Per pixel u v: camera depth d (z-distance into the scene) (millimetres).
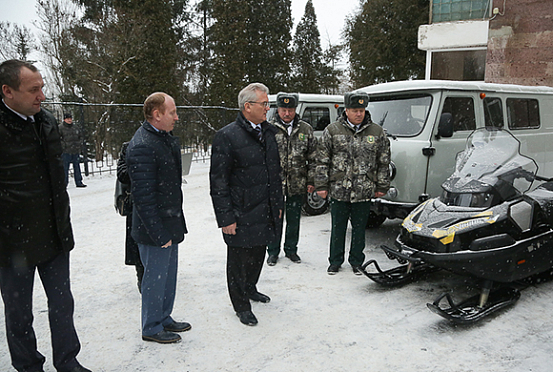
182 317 3295
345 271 4301
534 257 3324
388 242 5277
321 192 4133
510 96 5379
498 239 3170
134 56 18781
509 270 3211
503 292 3434
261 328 3107
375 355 2727
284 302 3555
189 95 28922
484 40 12961
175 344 2889
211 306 3484
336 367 2596
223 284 3949
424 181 4512
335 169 4066
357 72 24594
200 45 30234
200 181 10625
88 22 20703
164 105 2635
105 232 5766
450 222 3328
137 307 3469
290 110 4375
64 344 2449
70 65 17844
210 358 2715
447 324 3143
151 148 2605
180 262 4562
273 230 3098
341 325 3143
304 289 3830
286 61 30125
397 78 21828
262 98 2914
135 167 2576
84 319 3260
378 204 4859
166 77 20812
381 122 5102
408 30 20969
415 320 3215
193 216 6777
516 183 3447
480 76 14031
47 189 2270
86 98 18422
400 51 21453
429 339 2926
